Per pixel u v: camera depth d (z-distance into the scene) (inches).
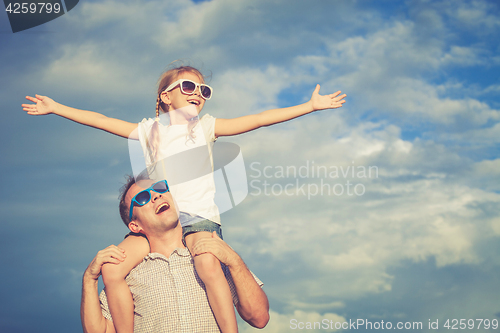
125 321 129.2
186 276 131.0
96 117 149.2
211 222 134.6
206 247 122.3
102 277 127.8
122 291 128.1
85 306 128.0
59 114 147.4
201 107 150.9
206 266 121.2
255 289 128.6
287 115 143.2
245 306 129.0
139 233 141.0
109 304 128.7
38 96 147.9
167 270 131.0
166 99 150.6
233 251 127.6
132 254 131.4
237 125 143.7
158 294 129.2
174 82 147.0
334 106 142.7
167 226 131.6
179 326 127.5
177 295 129.3
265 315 133.3
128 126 148.7
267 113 144.4
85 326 129.2
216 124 145.5
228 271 135.8
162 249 135.1
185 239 131.8
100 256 127.2
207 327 129.0
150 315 129.1
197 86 146.7
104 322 131.0
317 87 145.6
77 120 148.3
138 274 131.3
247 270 128.7
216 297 121.7
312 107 142.8
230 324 122.0
